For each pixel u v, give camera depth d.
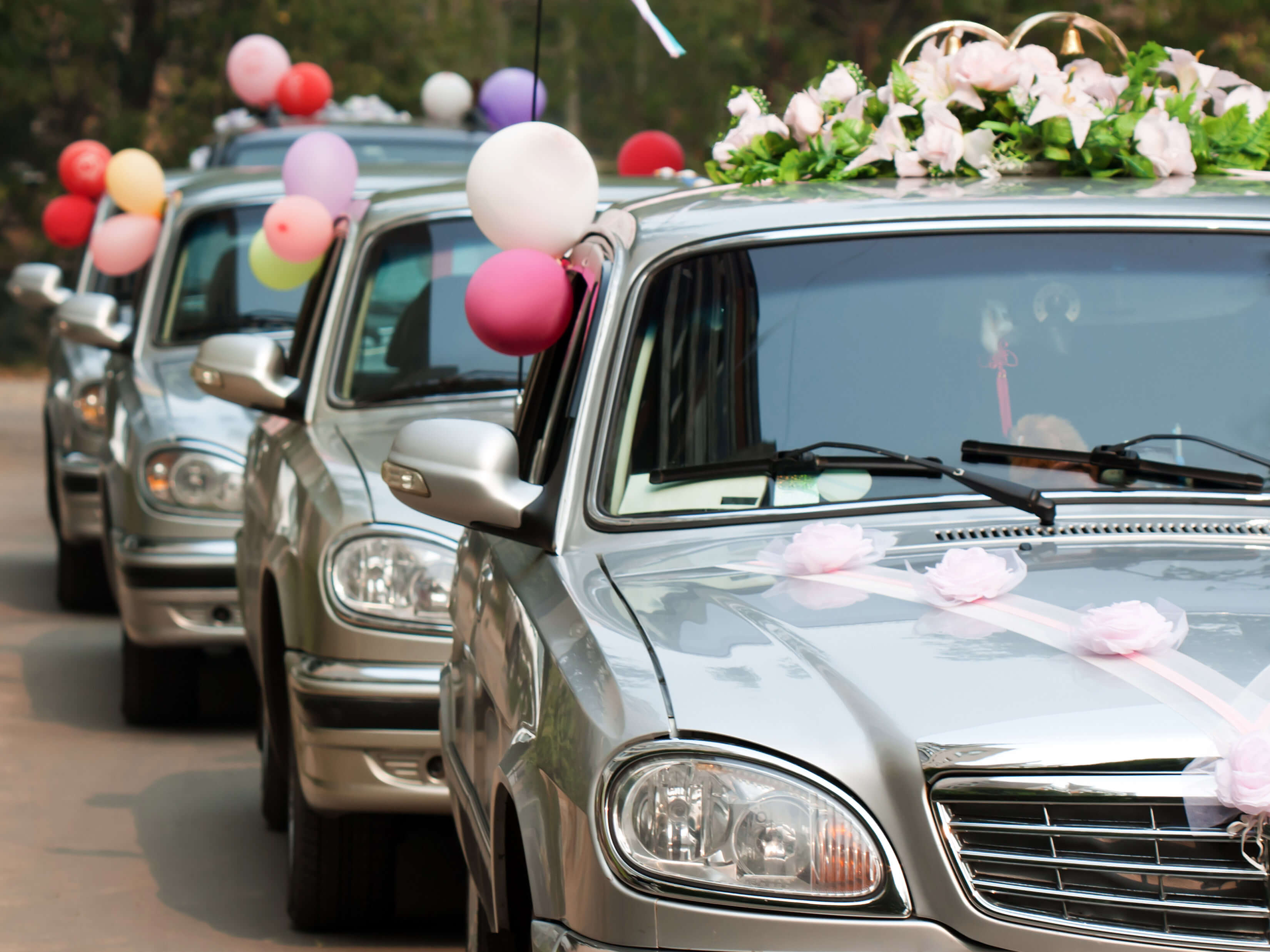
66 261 95.50
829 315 10.46
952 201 11.05
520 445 12.33
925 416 10.11
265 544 17.19
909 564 9.12
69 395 32.09
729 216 11.05
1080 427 10.04
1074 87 13.07
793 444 10.10
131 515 23.17
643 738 7.71
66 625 31.44
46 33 87.81
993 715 7.54
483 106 26.75
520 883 9.84
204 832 19.72
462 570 12.98
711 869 7.50
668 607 8.87
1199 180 12.03
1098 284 10.53
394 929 16.30
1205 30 66.31
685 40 77.00
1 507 45.09
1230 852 7.32
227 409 24.08
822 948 7.39
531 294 11.74
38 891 17.67
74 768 22.39
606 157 81.00
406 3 89.75
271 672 17.55
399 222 19.16
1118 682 7.66
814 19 76.12
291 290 26.95
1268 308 10.46
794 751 7.55
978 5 68.56
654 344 10.55
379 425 17.58
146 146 89.81
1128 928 7.30
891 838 7.44
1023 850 7.39
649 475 10.20
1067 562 9.01
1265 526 9.50
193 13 90.75
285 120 40.34
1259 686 7.57
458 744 12.30
